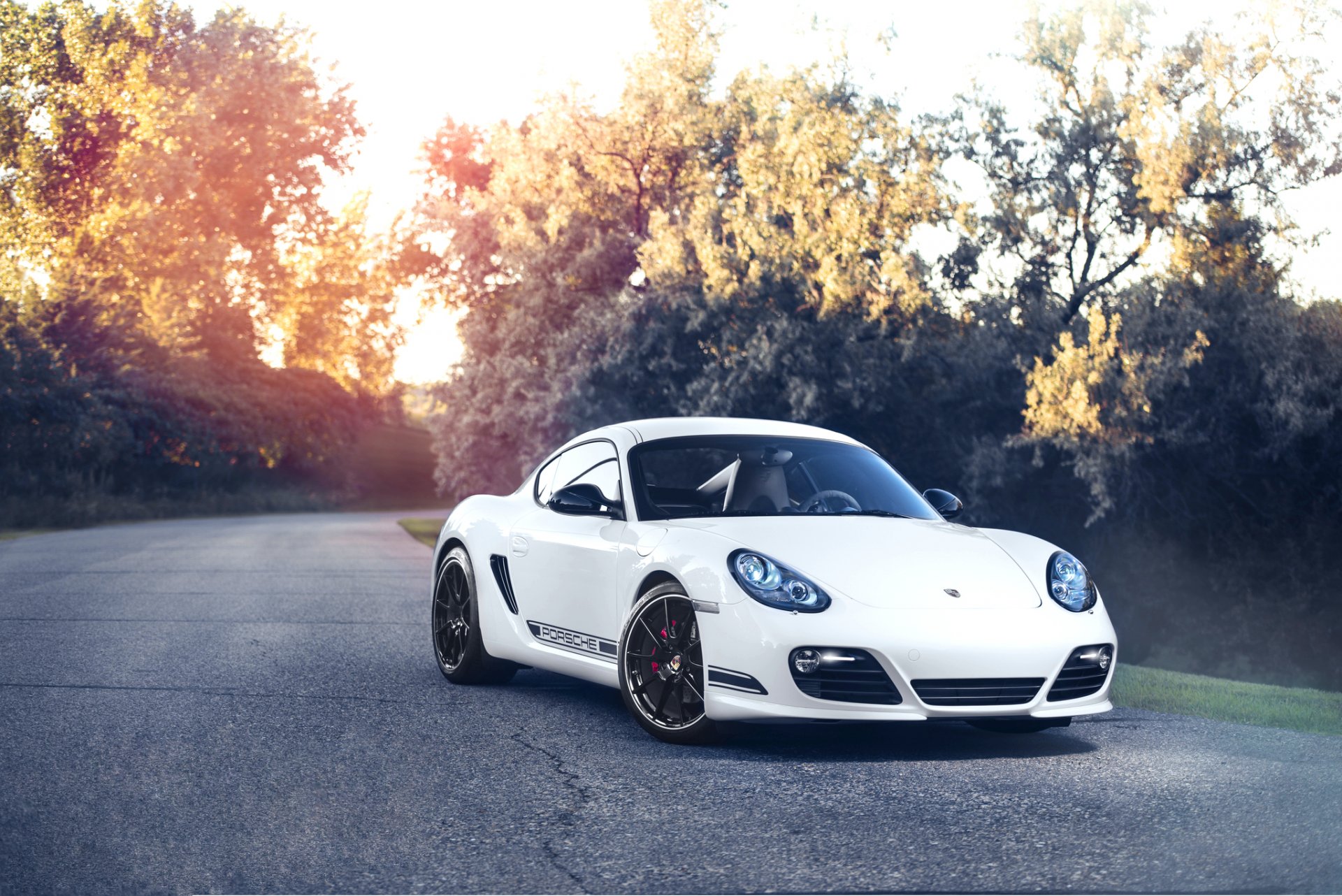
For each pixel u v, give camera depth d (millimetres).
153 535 25734
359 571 15133
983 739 4895
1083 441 17297
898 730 5078
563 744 4723
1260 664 20281
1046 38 20203
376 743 4695
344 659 7152
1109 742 4883
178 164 48156
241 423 50438
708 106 22656
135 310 47344
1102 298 20219
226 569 14891
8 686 5840
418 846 3271
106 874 3008
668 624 4832
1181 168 18516
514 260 23109
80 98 49625
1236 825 3482
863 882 2945
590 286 23094
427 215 26938
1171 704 5992
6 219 49375
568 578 5570
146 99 48969
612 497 5602
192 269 51438
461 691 6133
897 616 4355
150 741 4645
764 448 5777
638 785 4008
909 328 18828
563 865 3100
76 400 37000
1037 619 4508
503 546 6191
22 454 35438
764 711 4332
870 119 19328
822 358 18625
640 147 22734
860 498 5566
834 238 18406
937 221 19422
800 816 3590
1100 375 16797
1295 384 17656
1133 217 20047
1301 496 20016
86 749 4473
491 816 3600
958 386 20078
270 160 53125
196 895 2861
